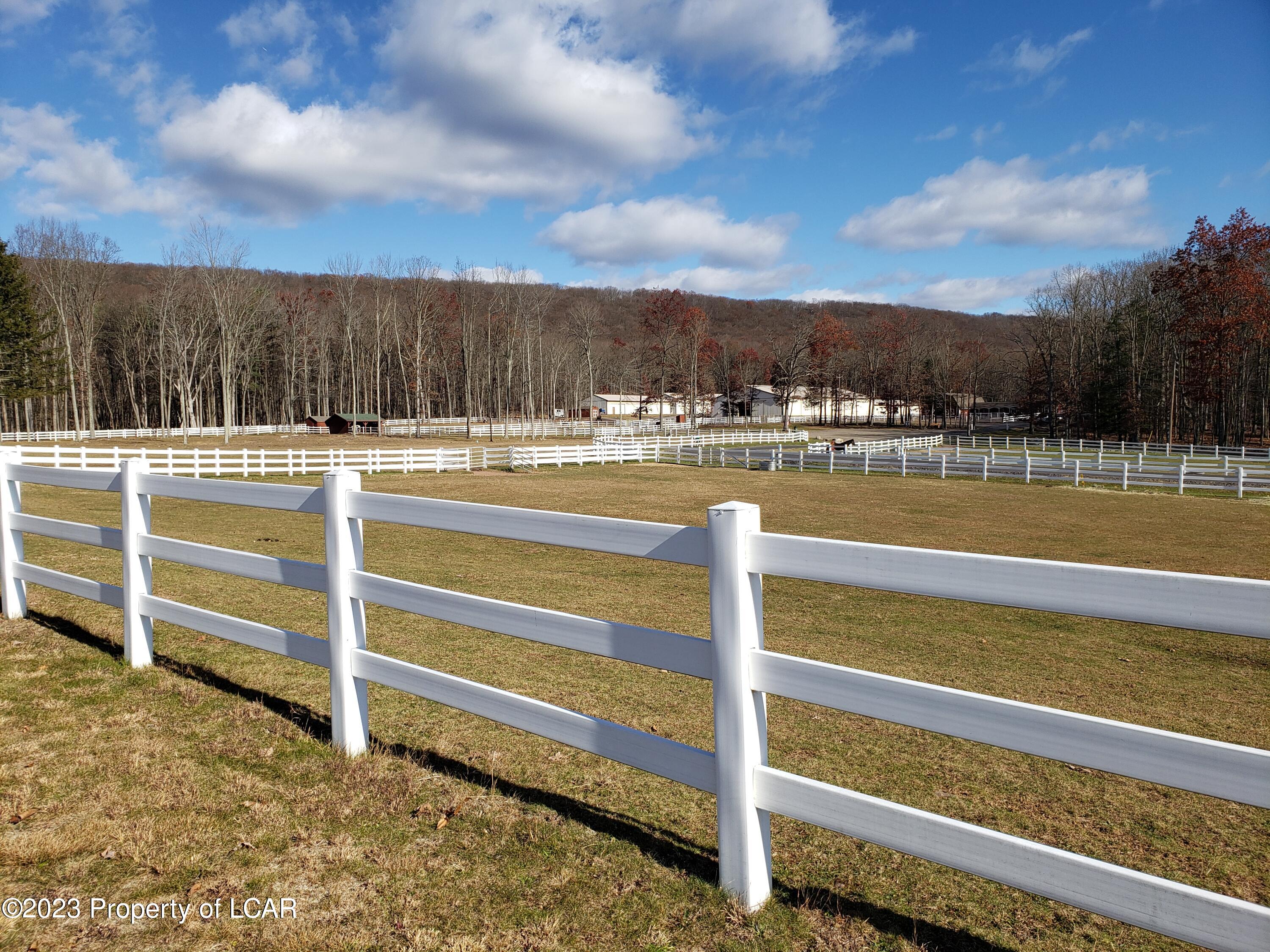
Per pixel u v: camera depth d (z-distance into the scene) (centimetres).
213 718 389
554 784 331
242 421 7962
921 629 721
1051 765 395
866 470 3066
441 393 9469
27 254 5922
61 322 5747
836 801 216
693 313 10325
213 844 270
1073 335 7306
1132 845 311
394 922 228
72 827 278
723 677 231
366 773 326
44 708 398
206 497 416
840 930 227
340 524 340
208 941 220
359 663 340
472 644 595
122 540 470
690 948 215
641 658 252
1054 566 180
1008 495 2256
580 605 773
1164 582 165
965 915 241
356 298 8706
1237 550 1277
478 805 305
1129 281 7194
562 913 232
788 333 16962
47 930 224
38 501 1730
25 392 5009
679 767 247
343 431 6944
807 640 670
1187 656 648
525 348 7912
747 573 227
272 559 379
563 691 486
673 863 262
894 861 277
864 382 11688
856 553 210
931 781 371
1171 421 5722
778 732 436
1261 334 5184
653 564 1031
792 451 3431
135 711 396
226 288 5847
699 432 7881
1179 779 161
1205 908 159
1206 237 5388
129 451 2356
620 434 6391
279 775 325
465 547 1160
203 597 716
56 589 636
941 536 1412
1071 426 7469
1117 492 2356
